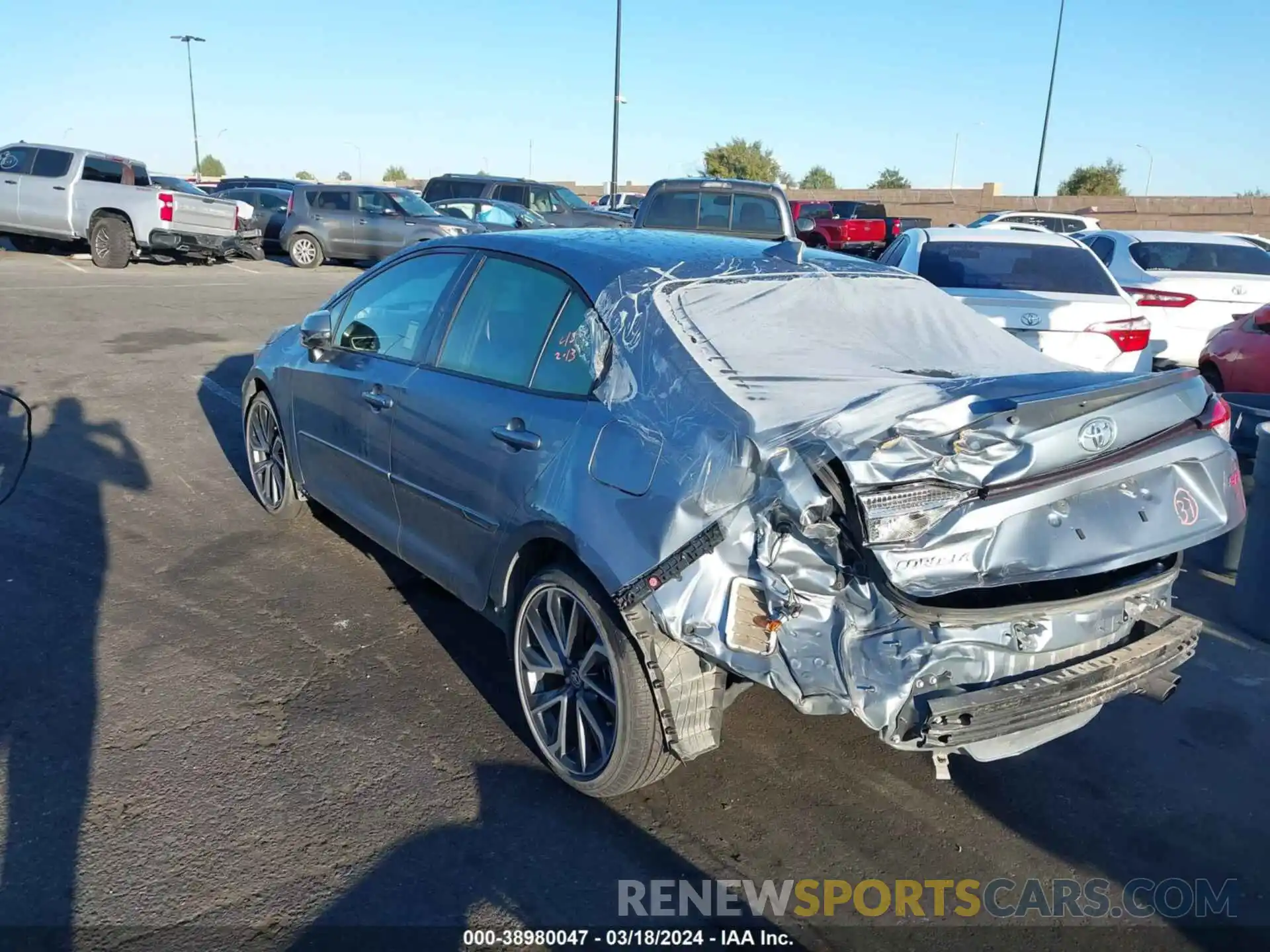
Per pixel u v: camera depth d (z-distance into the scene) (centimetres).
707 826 326
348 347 482
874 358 333
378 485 445
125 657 417
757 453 272
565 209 2198
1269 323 811
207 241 1834
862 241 2342
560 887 294
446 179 2289
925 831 327
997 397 277
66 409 815
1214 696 420
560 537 318
